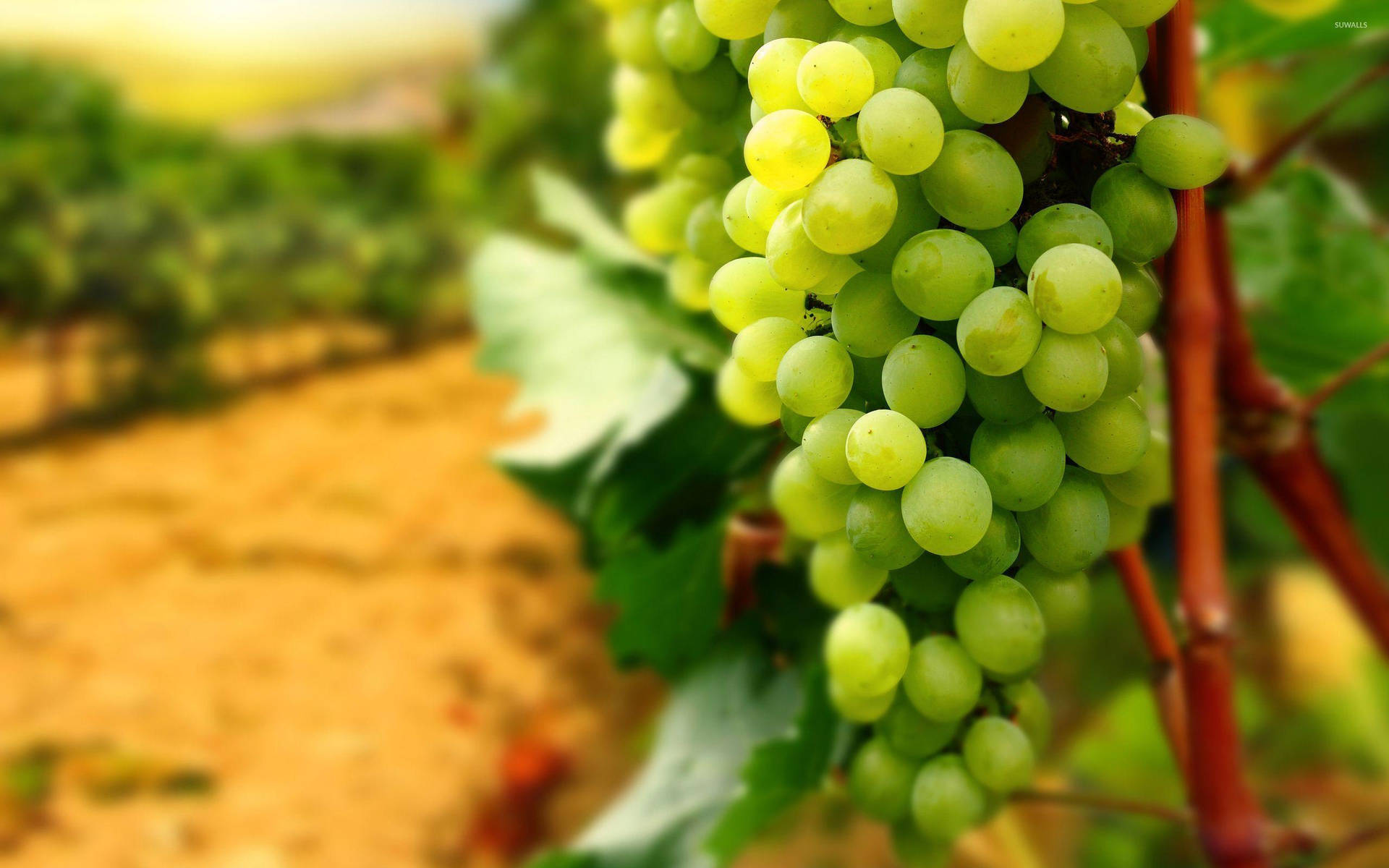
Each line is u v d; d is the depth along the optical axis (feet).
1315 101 2.09
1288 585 3.20
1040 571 1.07
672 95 1.23
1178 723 1.32
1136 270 1.00
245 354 13.82
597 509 1.48
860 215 0.89
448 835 6.41
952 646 1.08
